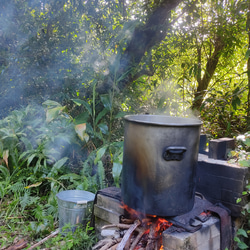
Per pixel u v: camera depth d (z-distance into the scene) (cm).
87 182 273
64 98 363
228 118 409
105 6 378
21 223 233
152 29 370
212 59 504
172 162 154
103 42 378
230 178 189
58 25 371
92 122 365
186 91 538
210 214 178
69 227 199
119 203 194
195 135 161
